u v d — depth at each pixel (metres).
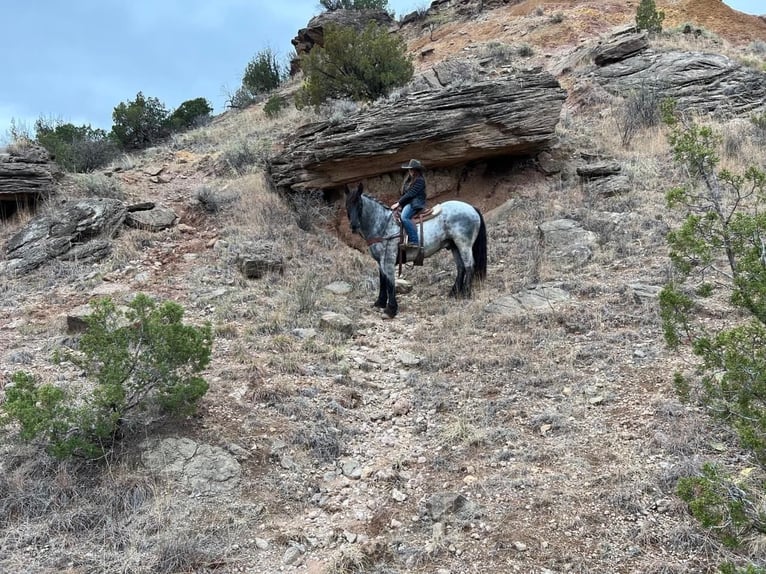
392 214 10.05
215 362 7.57
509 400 6.76
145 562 4.48
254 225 13.05
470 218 10.29
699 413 5.93
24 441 5.54
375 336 9.13
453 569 4.45
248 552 4.68
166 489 5.20
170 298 9.82
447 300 10.29
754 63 21.17
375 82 19.39
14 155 13.27
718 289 8.75
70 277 10.67
